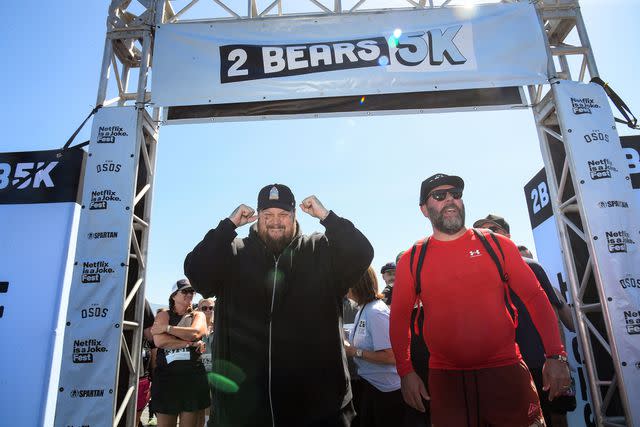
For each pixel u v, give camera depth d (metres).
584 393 4.08
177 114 3.77
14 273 3.70
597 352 3.40
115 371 3.02
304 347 2.24
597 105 3.54
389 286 4.36
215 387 2.26
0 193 3.86
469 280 2.24
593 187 3.34
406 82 3.66
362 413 3.31
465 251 2.32
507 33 3.77
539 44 3.75
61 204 3.84
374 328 3.21
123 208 3.32
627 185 3.34
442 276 2.28
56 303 3.64
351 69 3.69
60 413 2.95
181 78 3.70
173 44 3.79
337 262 2.45
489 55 3.72
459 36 3.75
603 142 3.43
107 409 2.95
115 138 3.50
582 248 3.65
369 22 3.81
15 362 3.53
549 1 3.89
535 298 2.24
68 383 3.00
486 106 3.75
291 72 3.70
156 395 4.02
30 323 3.62
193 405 3.98
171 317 4.41
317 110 3.79
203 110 3.78
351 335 3.66
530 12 3.83
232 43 3.78
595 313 3.51
